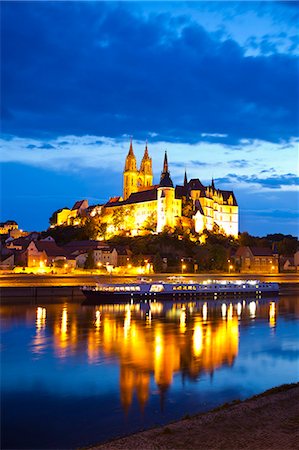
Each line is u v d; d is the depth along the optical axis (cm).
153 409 3844
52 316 9512
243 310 11331
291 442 2877
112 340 6881
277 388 4019
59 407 3922
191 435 2986
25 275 14038
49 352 6012
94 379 4741
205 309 11481
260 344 6650
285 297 15438
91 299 12825
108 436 3312
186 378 4762
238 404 3588
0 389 4428
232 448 2789
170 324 8650
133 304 12381
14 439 3288
